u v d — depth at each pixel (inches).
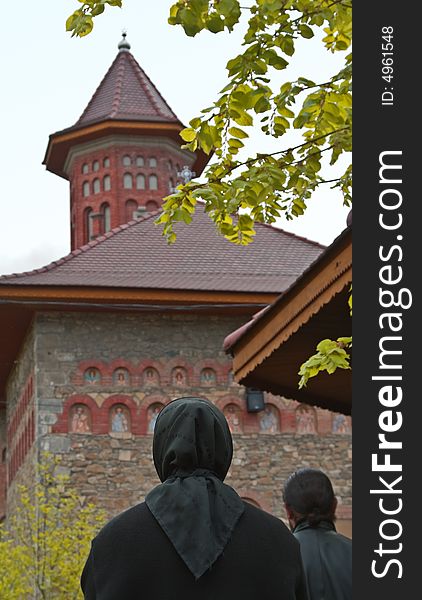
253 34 297.0
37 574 851.4
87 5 295.4
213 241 1163.9
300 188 323.9
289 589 136.7
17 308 1027.9
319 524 208.2
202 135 313.4
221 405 1035.3
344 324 389.1
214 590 133.0
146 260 1113.4
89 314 1035.9
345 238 338.6
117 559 134.1
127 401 1023.0
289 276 1107.9
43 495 915.4
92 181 1465.3
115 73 1558.8
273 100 309.0
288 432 1039.0
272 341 410.9
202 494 137.0
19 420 1175.0
